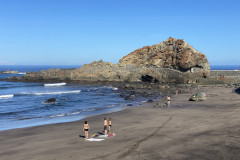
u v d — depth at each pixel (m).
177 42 100.69
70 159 14.44
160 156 14.21
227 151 14.46
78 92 70.00
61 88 83.31
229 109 31.48
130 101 49.25
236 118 24.23
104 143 17.62
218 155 13.90
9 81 111.69
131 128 22.70
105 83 95.56
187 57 91.88
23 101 53.44
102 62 108.56
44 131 23.83
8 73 196.88
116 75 99.19
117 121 27.44
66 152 15.84
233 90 61.97
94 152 15.53
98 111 37.81
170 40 105.06
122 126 23.98
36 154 15.78
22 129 25.34
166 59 100.88
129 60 112.12
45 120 31.39
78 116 33.53
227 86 75.44
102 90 74.38
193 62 91.69
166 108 36.09
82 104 47.19
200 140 17.08
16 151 16.83
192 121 24.27
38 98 58.66
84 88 81.75
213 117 25.91
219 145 15.66
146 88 74.12
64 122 29.03
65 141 18.94
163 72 93.31
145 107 38.97
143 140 17.95
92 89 77.94
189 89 69.75
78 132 22.48
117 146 16.64
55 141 19.12
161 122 24.83
